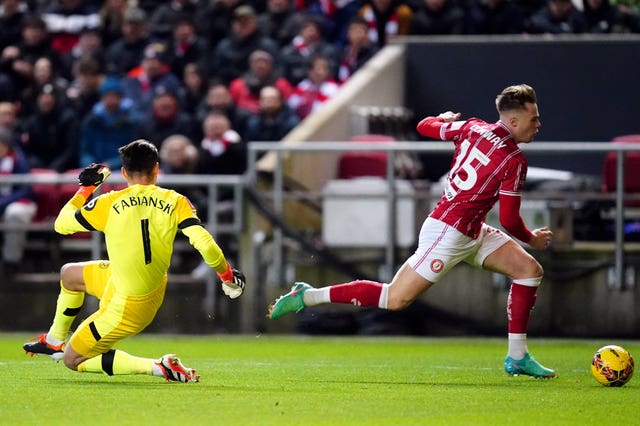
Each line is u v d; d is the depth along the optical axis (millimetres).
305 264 51406
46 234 54781
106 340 28344
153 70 62875
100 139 58906
